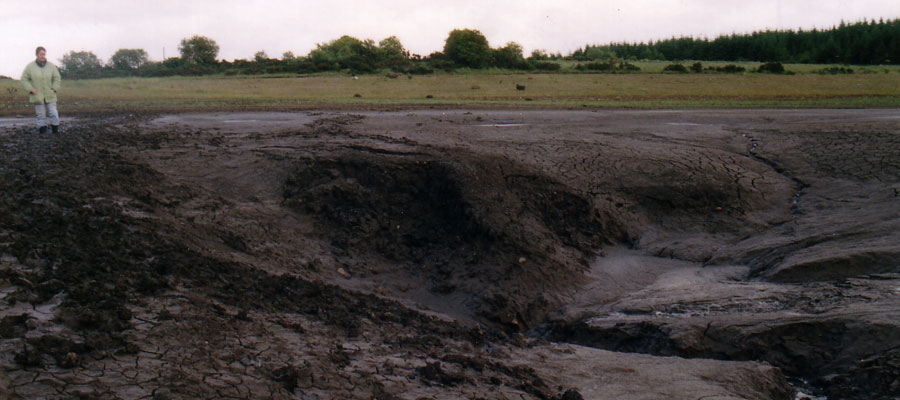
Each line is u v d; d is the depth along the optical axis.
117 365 4.86
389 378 5.41
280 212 10.39
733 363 6.64
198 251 7.80
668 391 5.80
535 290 9.07
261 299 6.91
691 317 7.76
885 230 9.40
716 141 14.78
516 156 12.32
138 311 5.87
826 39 66.00
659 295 8.73
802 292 7.97
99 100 24.31
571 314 8.52
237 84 33.00
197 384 4.76
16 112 19.17
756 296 8.12
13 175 9.74
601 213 10.95
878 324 6.56
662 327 7.50
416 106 22.14
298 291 7.35
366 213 10.50
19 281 6.10
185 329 5.65
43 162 10.65
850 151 13.34
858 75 40.69
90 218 8.10
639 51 70.44
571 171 12.07
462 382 5.52
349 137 13.71
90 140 12.91
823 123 16.12
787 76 39.59
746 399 5.80
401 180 11.00
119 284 6.38
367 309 7.34
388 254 9.98
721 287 8.69
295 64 41.38
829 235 9.62
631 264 10.15
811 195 11.87
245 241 9.02
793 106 22.88
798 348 6.84
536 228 10.23
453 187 10.57
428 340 6.69
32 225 7.64
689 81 36.12
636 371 6.35
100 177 10.04
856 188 11.73
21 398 4.29
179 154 12.14
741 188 11.95
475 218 9.95
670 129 16.08
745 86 33.94
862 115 18.62
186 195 10.22
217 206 10.05
